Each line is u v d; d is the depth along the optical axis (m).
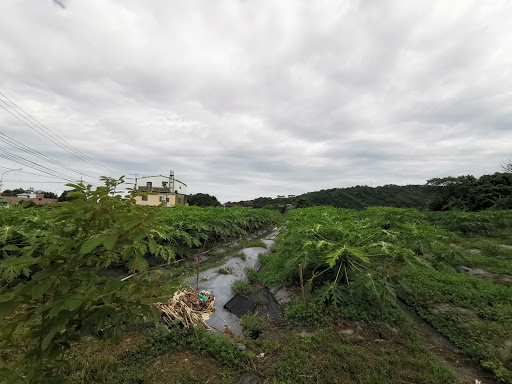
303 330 4.49
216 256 10.34
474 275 7.13
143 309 1.53
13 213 5.88
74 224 1.59
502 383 3.17
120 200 1.73
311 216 9.06
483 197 18.64
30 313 1.26
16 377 1.20
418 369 3.34
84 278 1.55
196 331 4.04
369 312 4.75
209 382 3.14
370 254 4.84
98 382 2.92
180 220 9.64
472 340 3.98
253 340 4.25
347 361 3.48
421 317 5.00
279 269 7.50
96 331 1.59
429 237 6.38
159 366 3.32
